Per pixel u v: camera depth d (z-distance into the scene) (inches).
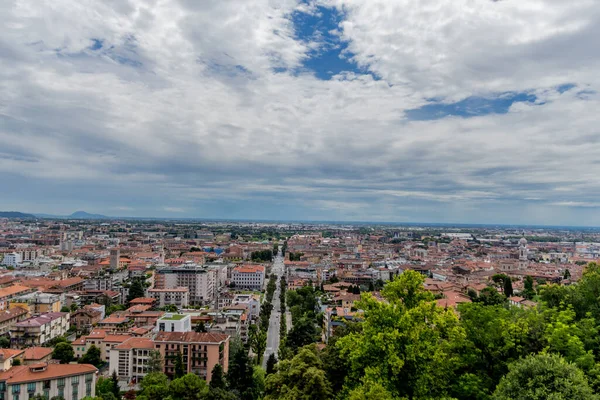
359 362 2962.6
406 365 2792.8
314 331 7357.3
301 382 3484.3
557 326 2869.1
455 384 2837.1
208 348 6919.3
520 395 2268.7
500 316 3043.8
